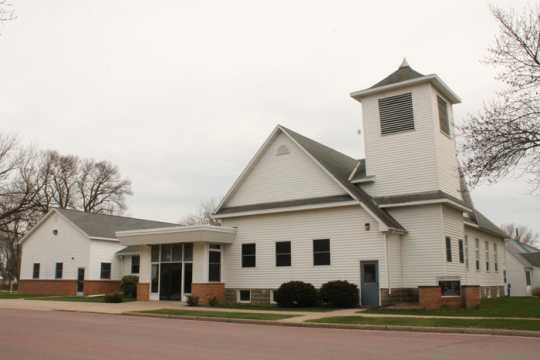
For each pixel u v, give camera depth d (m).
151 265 32.53
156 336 15.00
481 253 35.31
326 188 28.80
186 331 16.52
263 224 30.45
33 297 41.06
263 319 20.38
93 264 45.25
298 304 26.59
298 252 28.86
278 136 31.12
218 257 31.14
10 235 66.44
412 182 28.08
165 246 31.95
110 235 47.31
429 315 20.94
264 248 30.14
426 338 14.87
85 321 20.02
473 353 11.82
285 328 18.08
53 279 46.84
